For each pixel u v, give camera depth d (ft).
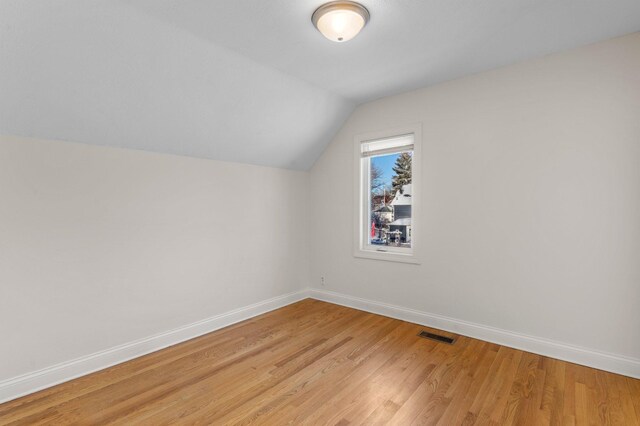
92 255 7.68
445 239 9.86
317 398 6.44
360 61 8.38
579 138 7.77
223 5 5.94
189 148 9.39
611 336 7.43
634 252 7.17
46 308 7.00
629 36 7.21
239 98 8.91
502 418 5.80
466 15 6.43
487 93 9.04
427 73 9.19
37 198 6.87
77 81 6.46
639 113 7.12
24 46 5.57
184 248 9.51
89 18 5.69
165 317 9.05
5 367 6.48
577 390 6.64
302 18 6.42
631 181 7.20
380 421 5.74
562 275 8.01
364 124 11.69
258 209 11.66
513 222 8.68
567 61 7.91
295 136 11.43
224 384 6.97
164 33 6.55
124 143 8.13
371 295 11.71
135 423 5.72
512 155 8.68
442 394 6.55
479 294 9.26
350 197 12.19
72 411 6.07
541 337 8.30
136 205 8.46
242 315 11.00
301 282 13.38
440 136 9.90
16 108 6.26
